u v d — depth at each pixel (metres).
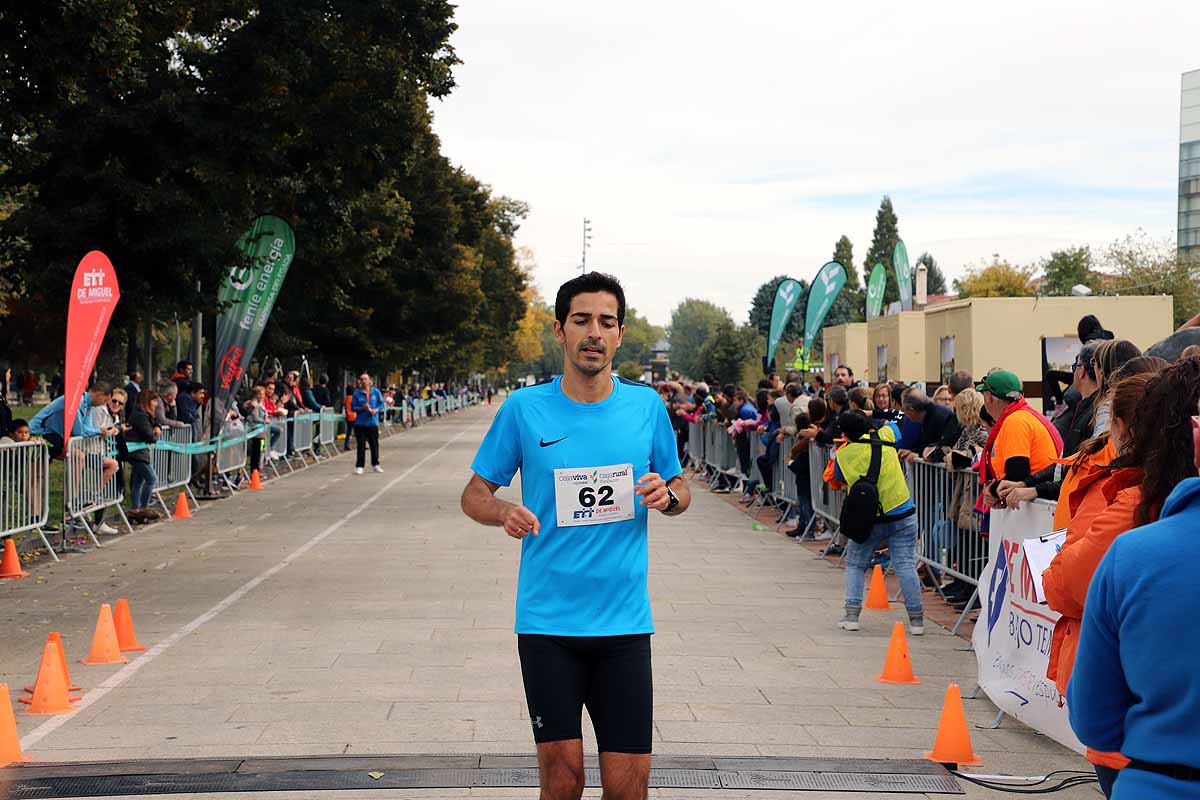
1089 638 2.47
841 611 9.85
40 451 12.20
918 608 8.86
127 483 21.72
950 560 10.25
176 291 18.77
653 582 11.28
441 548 13.41
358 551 13.15
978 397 10.11
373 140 19.20
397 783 5.26
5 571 11.27
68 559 12.47
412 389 66.31
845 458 8.87
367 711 6.50
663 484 3.86
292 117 17.84
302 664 7.66
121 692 6.94
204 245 17.94
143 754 5.71
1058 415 8.95
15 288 19.83
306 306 36.47
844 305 115.44
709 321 176.38
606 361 3.97
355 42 18.17
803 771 5.55
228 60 17.47
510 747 5.83
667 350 128.25
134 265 18.31
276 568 11.87
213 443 19.36
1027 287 79.88
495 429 4.07
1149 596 2.30
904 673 7.42
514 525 3.82
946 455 10.11
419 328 42.66
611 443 3.93
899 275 37.53
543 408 4.00
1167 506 2.41
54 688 6.57
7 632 8.78
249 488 21.38
